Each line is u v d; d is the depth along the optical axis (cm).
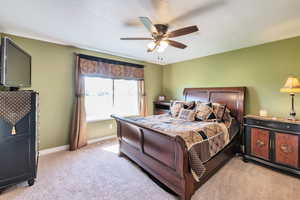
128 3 172
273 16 198
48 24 226
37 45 288
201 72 414
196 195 183
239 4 172
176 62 482
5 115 183
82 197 180
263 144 258
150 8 182
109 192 189
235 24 222
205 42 299
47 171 235
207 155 206
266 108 300
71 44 320
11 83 194
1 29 243
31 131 202
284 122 235
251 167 257
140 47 339
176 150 174
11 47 193
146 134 222
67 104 329
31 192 187
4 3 172
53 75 308
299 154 221
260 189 195
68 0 167
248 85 324
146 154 226
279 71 283
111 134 409
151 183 208
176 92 485
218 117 296
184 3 172
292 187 200
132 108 455
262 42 297
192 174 171
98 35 269
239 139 318
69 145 327
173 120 293
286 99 276
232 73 350
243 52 331
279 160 241
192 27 183
